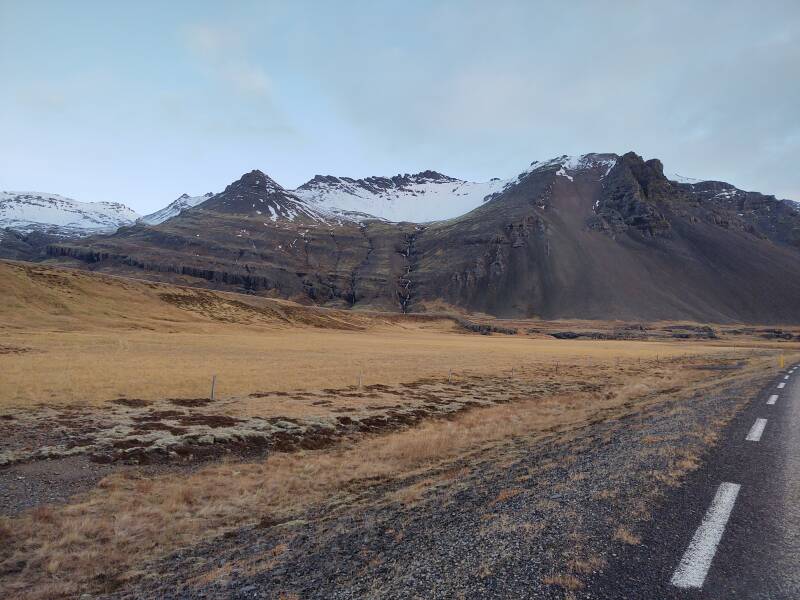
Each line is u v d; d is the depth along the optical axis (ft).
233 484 45.29
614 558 18.71
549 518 23.03
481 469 39.86
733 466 30.81
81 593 25.34
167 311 334.85
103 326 255.70
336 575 20.34
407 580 18.51
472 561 19.34
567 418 69.46
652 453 34.40
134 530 34.45
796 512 23.20
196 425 66.13
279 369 131.03
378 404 88.99
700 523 21.75
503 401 96.94
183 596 21.26
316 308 508.94
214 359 147.33
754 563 18.17
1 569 28.71
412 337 431.02
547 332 640.99
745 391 74.02
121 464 50.44
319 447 62.34
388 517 28.66
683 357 218.59
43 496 40.93
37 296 280.31
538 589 16.71
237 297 427.33
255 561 24.57
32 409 69.41
